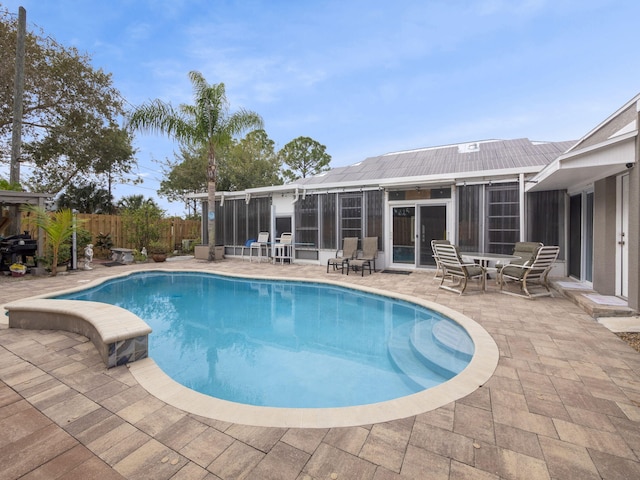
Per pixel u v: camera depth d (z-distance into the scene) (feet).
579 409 7.98
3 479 5.69
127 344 10.57
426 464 6.12
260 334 16.90
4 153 44.09
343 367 13.01
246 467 6.01
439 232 31.19
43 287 24.12
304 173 103.09
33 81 40.09
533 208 26.78
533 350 11.71
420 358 13.52
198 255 42.68
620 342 12.50
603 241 18.88
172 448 6.54
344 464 6.10
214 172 41.24
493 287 23.77
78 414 7.72
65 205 53.78
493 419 7.57
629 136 14.83
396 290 22.93
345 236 35.78
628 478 5.83
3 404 8.14
